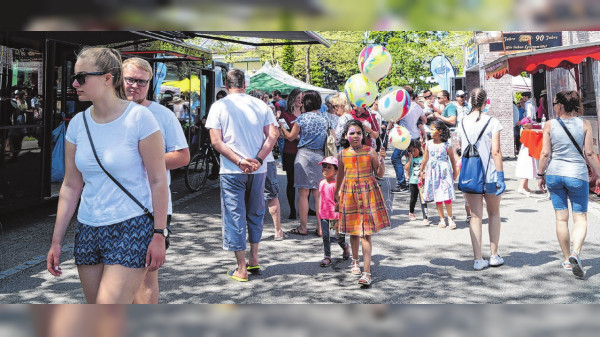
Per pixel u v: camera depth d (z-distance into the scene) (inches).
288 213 359.6
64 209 114.4
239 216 212.2
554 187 219.8
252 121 211.6
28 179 311.3
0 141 290.5
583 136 214.5
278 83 964.6
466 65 968.3
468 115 229.8
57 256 114.0
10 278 217.5
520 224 315.0
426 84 1592.0
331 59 1820.9
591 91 450.3
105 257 106.1
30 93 312.0
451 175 307.3
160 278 217.8
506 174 542.6
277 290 203.0
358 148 210.2
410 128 414.0
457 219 335.0
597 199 386.3
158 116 144.6
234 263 240.2
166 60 486.0
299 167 288.4
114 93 108.7
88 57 105.9
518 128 714.2
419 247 266.4
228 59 1533.0
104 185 107.0
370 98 256.7
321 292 200.5
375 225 205.8
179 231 305.7
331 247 268.8
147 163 108.0
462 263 237.5
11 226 315.3
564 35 628.1
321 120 287.6
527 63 398.3
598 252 250.5
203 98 587.2
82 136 108.3
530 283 208.1
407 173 454.9
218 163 526.6
